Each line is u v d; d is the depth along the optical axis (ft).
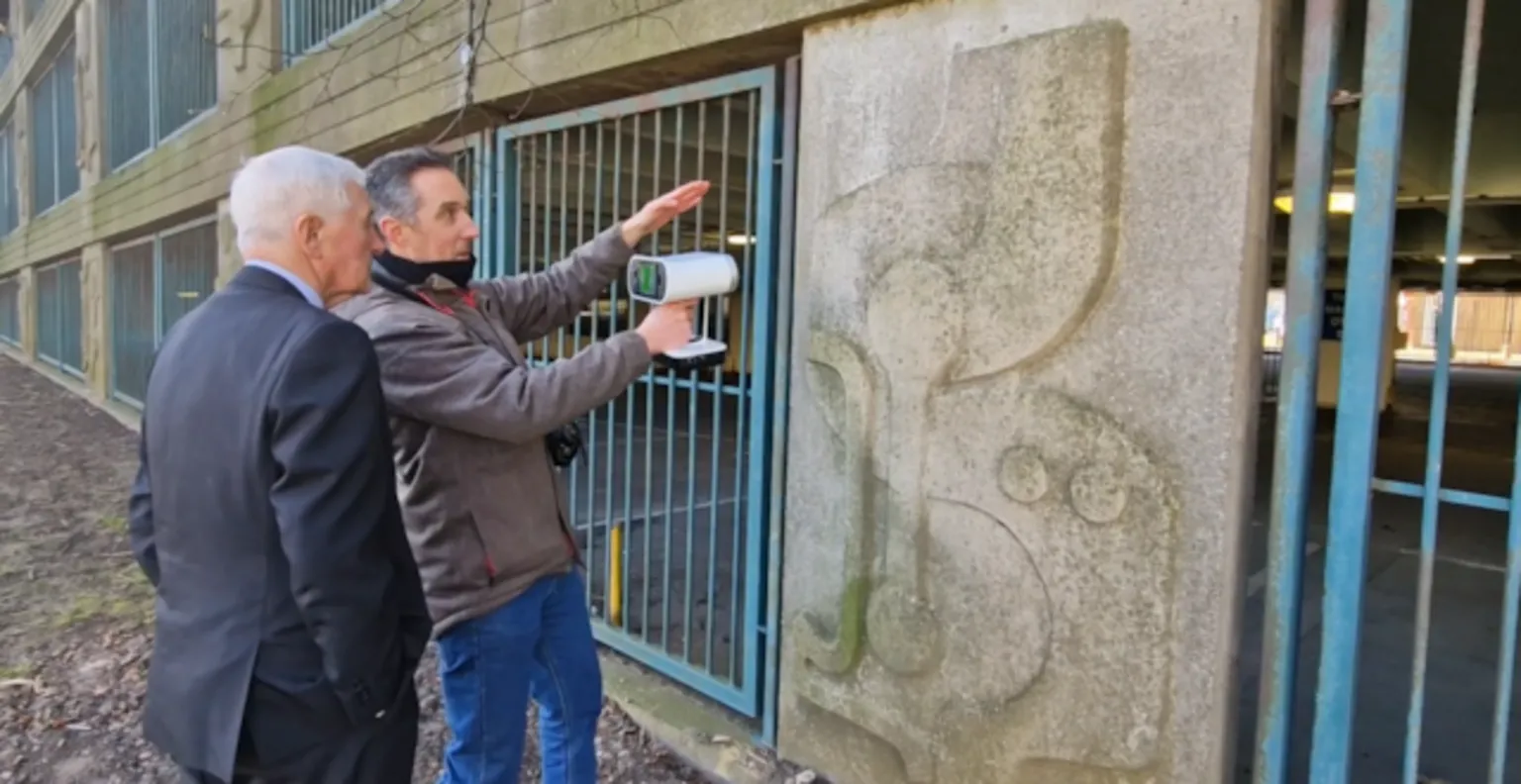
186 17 27.68
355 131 17.01
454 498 6.68
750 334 10.30
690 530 11.00
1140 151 6.76
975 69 7.58
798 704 9.46
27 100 55.31
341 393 4.98
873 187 8.36
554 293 8.36
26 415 35.94
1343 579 6.31
